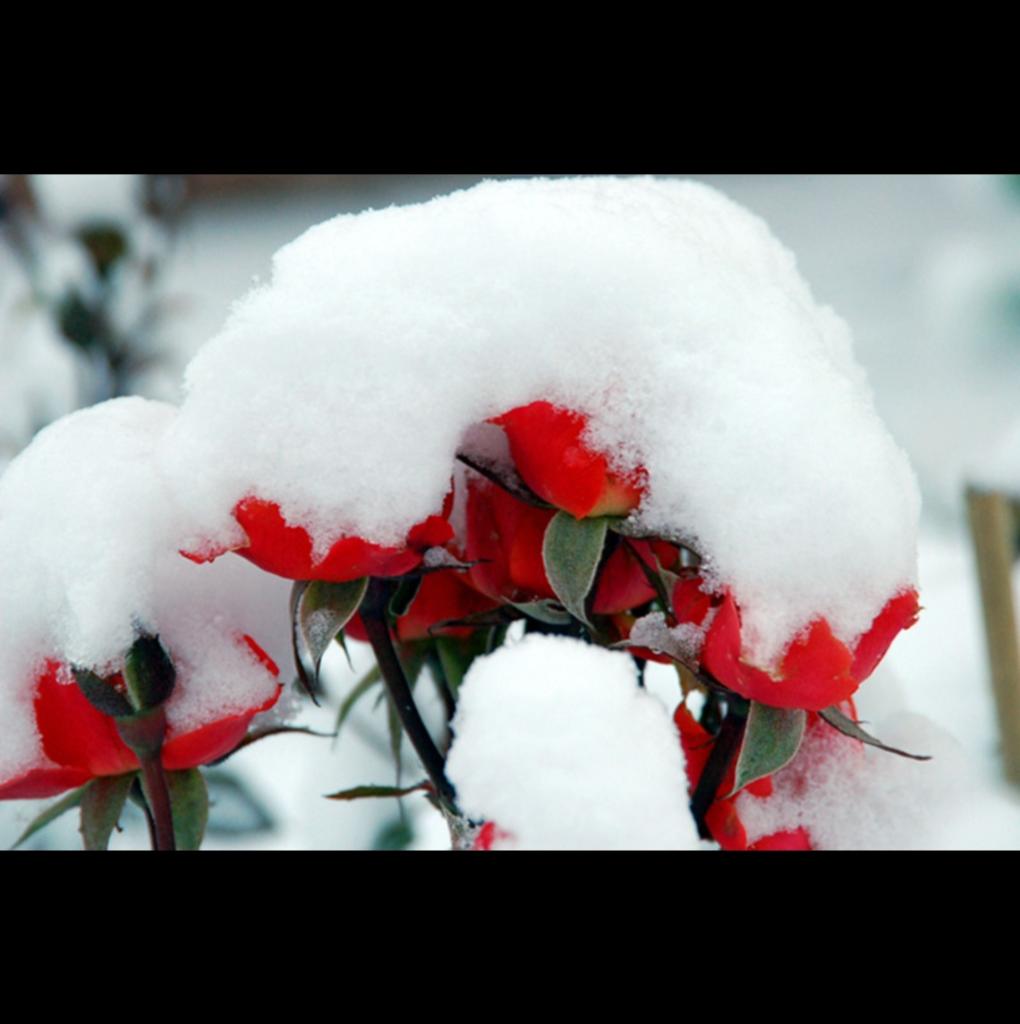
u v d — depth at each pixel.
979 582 1.57
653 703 1.03
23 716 1.09
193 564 1.09
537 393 1.04
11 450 1.84
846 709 1.10
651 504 1.04
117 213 1.89
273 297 1.05
